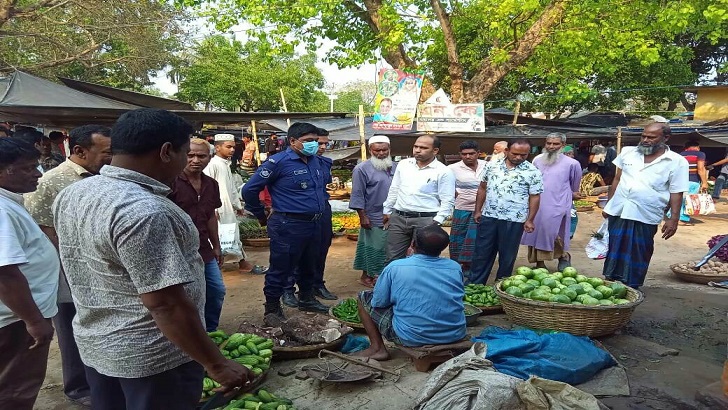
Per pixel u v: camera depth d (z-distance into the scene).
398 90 8.41
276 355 4.10
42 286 2.88
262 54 12.18
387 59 13.16
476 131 8.83
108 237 1.77
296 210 4.84
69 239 1.96
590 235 10.16
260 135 26.31
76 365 3.50
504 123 15.58
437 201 5.76
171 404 2.04
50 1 15.61
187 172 4.11
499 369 3.60
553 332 4.23
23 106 6.94
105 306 1.92
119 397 2.16
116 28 17.41
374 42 12.30
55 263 3.02
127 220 1.75
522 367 3.60
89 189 1.89
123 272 1.88
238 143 21.36
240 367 2.07
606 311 4.21
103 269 1.88
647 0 12.12
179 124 1.98
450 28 12.20
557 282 4.75
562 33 11.83
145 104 10.77
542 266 6.88
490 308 5.24
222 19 11.95
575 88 12.49
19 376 2.80
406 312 3.92
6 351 2.74
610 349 4.35
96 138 3.22
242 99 29.56
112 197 1.80
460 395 2.91
